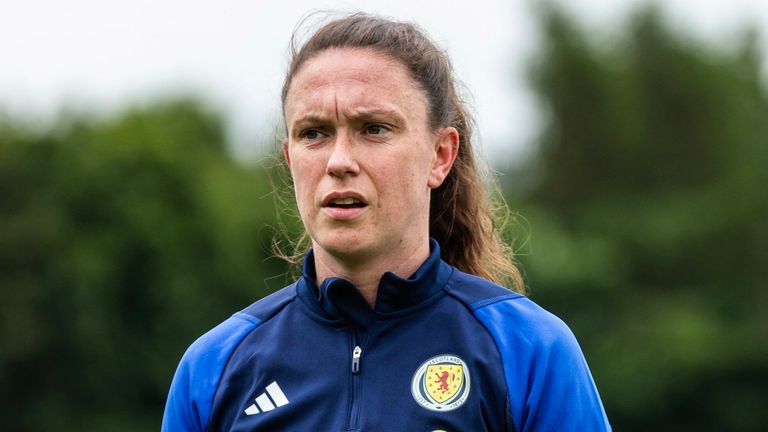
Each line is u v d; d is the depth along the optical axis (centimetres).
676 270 7119
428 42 718
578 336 6500
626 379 6312
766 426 6256
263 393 682
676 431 6359
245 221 6862
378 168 664
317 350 686
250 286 6750
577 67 8362
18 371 6384
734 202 7206
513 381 658
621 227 7406
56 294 6450
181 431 707
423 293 686
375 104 664
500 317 681
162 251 6531
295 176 686
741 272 7056
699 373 6306
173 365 6475
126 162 6762
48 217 6544
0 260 6400
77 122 7312
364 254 673
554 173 8188
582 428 659
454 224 792
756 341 6334
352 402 663
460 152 780
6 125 7112
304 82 679
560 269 6450
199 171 7031
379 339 679
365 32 689
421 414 650
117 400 6450
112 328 6444
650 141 8125
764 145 7694
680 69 8244
